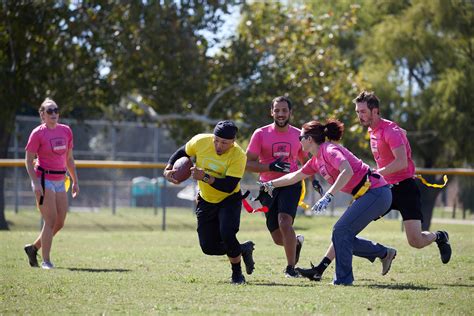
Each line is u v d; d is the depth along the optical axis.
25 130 66.56
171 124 66.25
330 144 20.83
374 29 76.31
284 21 65.81
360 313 16.81
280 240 24.78
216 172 21.06
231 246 21.23
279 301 18.33
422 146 75.75
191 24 59.53
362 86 66.69
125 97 62.38
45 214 25.95
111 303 18.09
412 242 22.59
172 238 39.84
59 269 25.27
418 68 75.44
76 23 55.62
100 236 41.28
